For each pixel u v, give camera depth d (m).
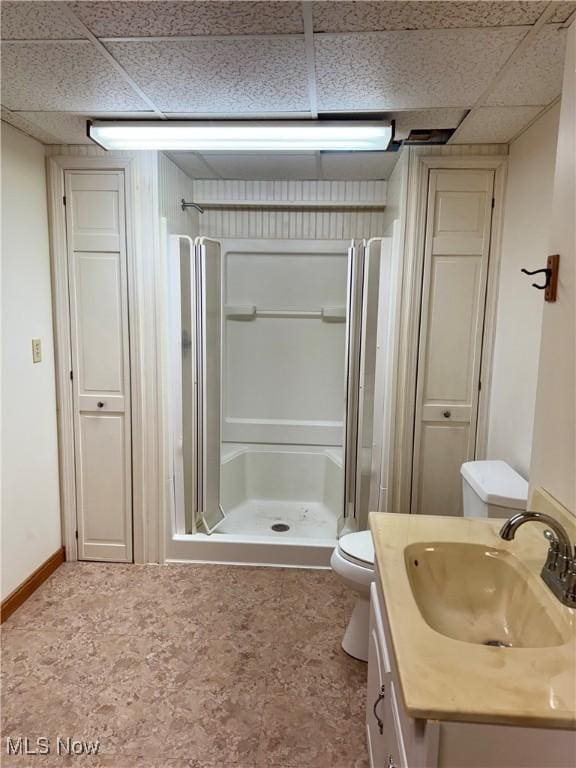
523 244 2.11
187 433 2.77
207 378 2.81
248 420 3.53
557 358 1.30
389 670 1.15
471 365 2.49
